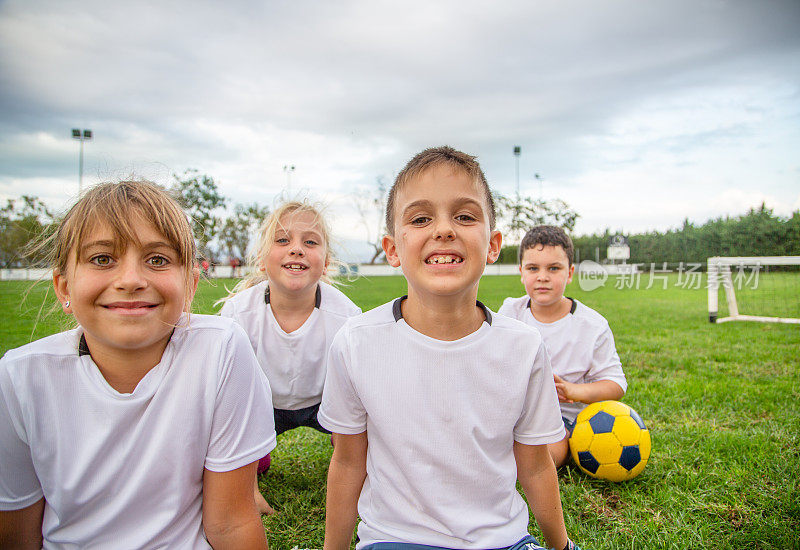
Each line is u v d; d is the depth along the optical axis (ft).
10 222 84.12
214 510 4.48
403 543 4.44
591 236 126.41
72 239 3.97
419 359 4.64
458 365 4.60
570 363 9.54
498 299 40.81
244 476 4.54
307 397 9.30
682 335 22.82
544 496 5.20
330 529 5.27
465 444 4.55
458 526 4.40
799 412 11.23
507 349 4.74
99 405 4.05
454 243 4.46
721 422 10.78
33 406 3.95
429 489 4.50
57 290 4.29
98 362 4.19
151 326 4.01
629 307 36.50
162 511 4.21
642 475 8.37
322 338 9.24
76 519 4.15
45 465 4.04
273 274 8.79
